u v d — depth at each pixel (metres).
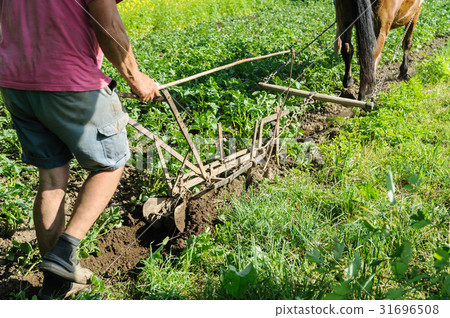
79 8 2.63
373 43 6.10
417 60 9.82
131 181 4.82
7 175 4.59
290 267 3.16
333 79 7.98
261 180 4.64
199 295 3.02
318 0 22.08
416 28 11.82
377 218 3.68
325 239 3.58
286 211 3.84
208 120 5.56
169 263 3.39
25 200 3.97
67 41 2.62
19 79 2.65
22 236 3.85
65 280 2.88
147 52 10.13
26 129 2.84
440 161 4.82
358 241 3.36
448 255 2.45
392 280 2.90
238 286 2.78
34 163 2.91
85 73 2.69
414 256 3.31
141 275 3.33
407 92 6.55
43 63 2.61
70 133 2.75
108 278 3.39
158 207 3.80
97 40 2.74
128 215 4.06
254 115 5.68
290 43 10.25
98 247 3.71
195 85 6.89
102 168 2.95
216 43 10.20
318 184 4.71
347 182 4.57
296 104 6.61
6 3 2.68
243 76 7.72
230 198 4.14
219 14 18.72
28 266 3.47
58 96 2.64
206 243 3.43
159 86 3.29
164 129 5.95
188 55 8.90
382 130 5.45
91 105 2.73
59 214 2.96
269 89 6.02
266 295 2.88
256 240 3.60
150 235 3.89
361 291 2.67
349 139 5.43
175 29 15.77
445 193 4.25
